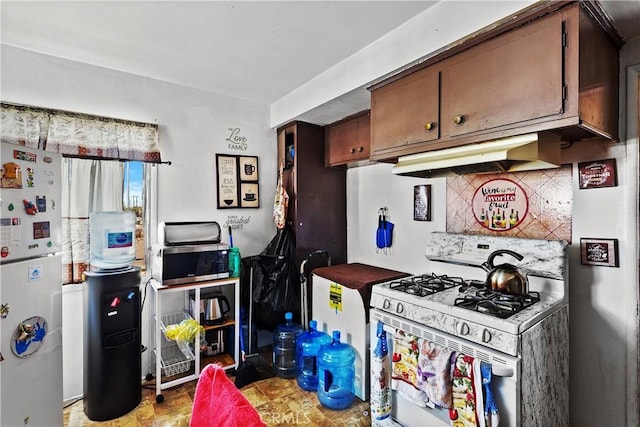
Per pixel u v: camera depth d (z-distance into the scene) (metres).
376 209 2.77
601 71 1.32
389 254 2.64
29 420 1.42
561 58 1.18
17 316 1.35
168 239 2.28
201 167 2.69
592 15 1.23
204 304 2.48
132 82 2.38
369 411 2.02
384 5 1.60
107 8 1.61
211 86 2.62
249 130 2.95
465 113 1.49
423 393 1.52
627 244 1.45
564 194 1.64
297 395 2.21
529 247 1.66
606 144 1.51
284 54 2.09
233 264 2.51
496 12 1.36
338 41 1.93
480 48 1.43
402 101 1.78
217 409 0.70
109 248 2.12
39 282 1.49
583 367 1.58
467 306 1.46
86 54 2.09
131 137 2.34
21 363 1.37
